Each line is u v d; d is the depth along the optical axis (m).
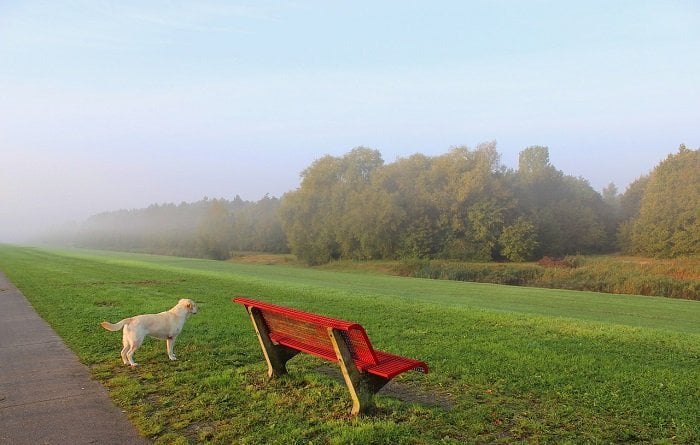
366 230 58.12
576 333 10.54
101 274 25.59
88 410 5.62
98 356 8.02
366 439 4.64
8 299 15.62
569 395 6.10
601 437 4.82
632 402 5.84
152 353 8.12
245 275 29.02
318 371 7.12
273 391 6.14
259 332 6.63
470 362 7.65
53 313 12.47
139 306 13.69
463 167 56.38
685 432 4.93
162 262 45.44
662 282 33.12
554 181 64.81
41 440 4.80
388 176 61.66
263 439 4.70
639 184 62.47
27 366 7.56
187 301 8.05
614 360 7.96
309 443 4.61
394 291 22.33
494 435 4.86
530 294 23.78
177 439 4.70
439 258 56.12
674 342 9.88
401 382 6.65
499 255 56.38
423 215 57.84
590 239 59.56
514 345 8.95
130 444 4.68
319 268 60.38
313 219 65.12
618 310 18.23
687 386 6.51
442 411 5.48
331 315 12.52
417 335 9.83
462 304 16.62
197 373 6.98
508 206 54.34
